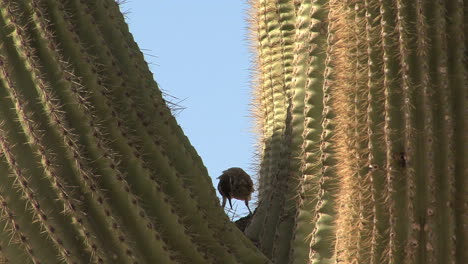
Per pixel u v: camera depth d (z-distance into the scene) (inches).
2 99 445.7
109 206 441.7
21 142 441.7
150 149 476.7
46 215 431.5
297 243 519.2
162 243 447.5
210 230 482.3
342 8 465.4
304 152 525.3
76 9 480.4
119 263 437.1
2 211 434.3
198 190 493.7
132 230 446.9
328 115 496.4
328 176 493.0
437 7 445.7
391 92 440.5
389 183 435.2
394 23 446.3
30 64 449.1
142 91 494.9
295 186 557.6
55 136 446.3
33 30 458.9
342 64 459.2
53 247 434.6
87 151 450.3
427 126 434.0
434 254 428.1
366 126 445.4
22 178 434.0
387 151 437.1
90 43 479.5
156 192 461.7
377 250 438.0
